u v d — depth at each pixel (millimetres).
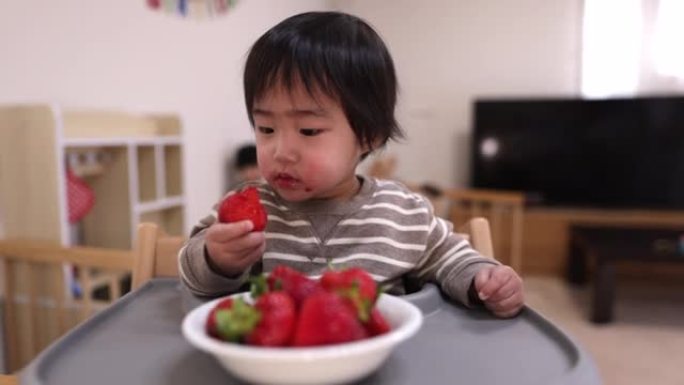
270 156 569
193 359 425
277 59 565
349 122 583
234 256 482
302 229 627
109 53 1621
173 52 1946
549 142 3289
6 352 1284
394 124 657
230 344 337
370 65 601
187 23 2029
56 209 1230
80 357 431
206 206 2178
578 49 3324
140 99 1771
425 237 638
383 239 620
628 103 3160
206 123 2174
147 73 1806
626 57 3254
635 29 3219
